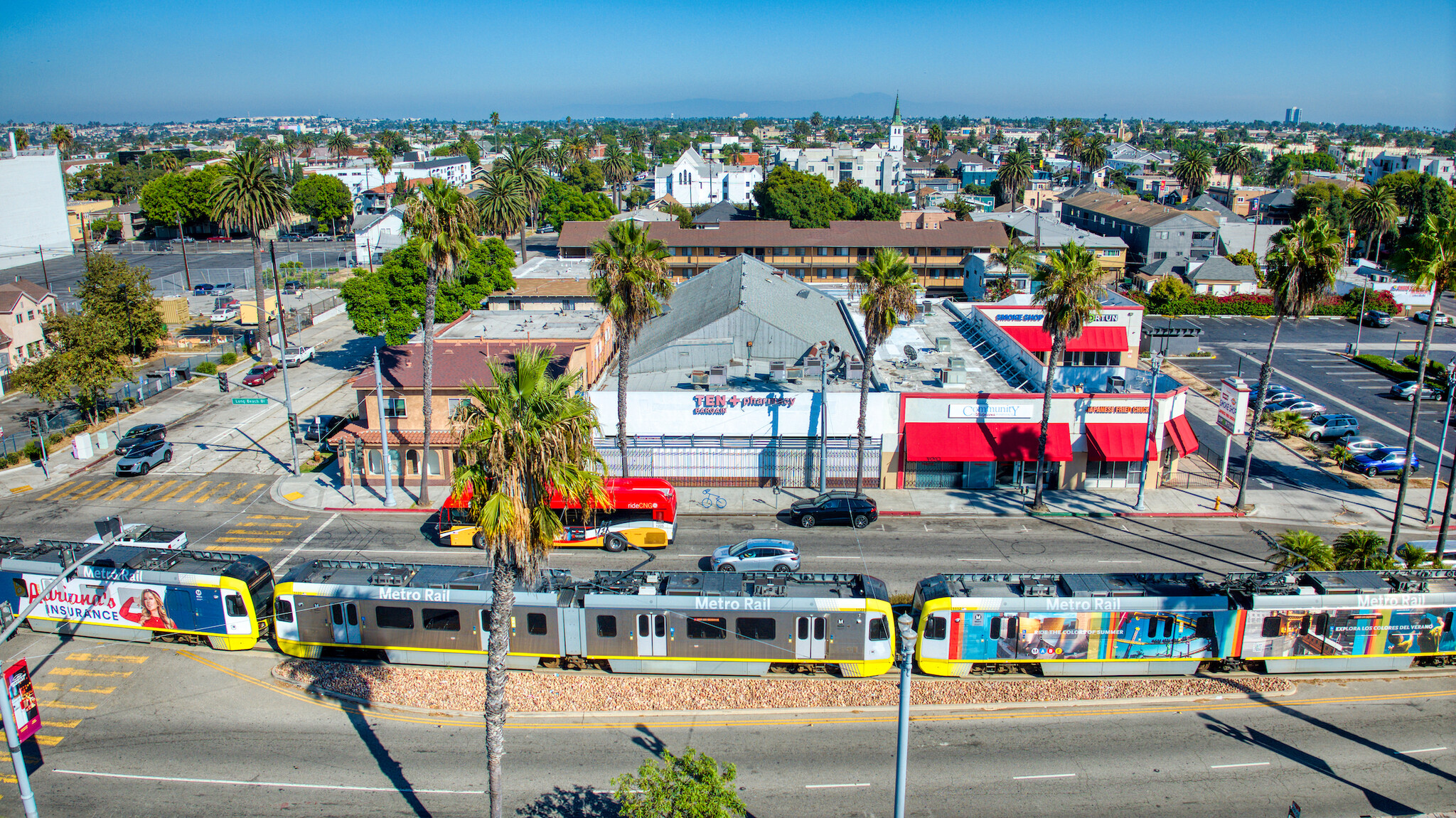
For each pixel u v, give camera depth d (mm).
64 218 133500
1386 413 66062
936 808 24312
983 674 31625
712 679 31234
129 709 29453
